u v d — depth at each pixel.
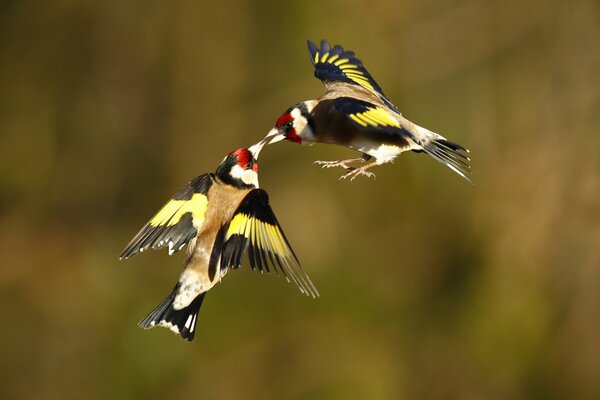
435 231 13.12
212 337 12.19
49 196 14.09
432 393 12.38
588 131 13.27
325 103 6.39
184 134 13.98
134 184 14.15
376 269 12.98
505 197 13.21
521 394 12.35
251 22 13.89
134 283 13.11
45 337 12.84
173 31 14.15
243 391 11.99
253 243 5.56
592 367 12.43
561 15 13.59
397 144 6.30
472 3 13.70
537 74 13.60
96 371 12.49
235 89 13.92
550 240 12.93
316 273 12.84
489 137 13.52
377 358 12.35
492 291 12.81
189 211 5.70
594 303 12.63
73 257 13.68
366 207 13.27
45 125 14.33
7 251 13.66
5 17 14.46
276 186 13.48
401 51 13.60
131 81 14.29
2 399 12.23
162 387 12.14
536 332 12.59
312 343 12.29
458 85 13.62
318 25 13.63
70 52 14.46
